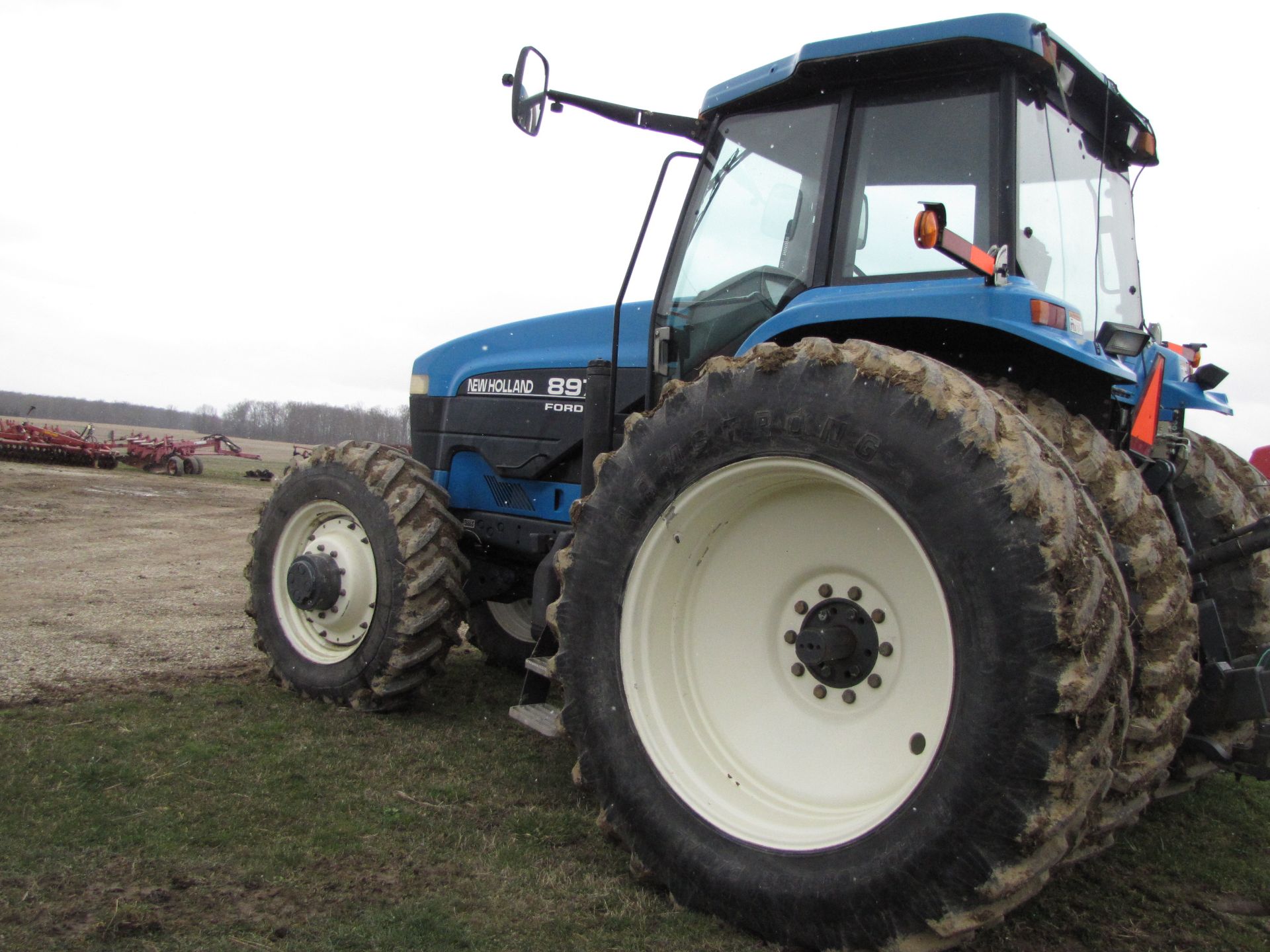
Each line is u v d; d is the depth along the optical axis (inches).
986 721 75.8
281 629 170.2
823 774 96.0
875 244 113.9
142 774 120.6
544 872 100.7
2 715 142.3
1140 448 117.6
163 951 79.7
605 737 102.9
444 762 134.7
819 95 121.7
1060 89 107.9
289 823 109.0
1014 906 77.0
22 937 80.2
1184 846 118.0
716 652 106.7
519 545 167.2
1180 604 94.1
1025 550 75.9
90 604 250.7
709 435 99.3
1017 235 104.0
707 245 133.6
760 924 87.1
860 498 97.0
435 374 184.1
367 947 82.5
